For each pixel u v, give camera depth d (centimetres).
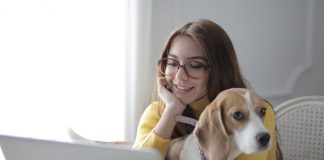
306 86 219
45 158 66
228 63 103
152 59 175
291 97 216
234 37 196
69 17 154
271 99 211
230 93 81
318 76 220
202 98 102
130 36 163
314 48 215
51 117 156
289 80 214
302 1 209
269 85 210
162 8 177
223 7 191
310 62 215
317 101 137
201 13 187
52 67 154
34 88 152
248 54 201
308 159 137
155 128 96
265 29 203
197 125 83
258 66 205
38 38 150
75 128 161
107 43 162
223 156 79
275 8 203
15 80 149
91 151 63
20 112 151
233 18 194
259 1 199
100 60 162
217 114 79
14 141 66
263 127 76
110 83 164
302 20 211
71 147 64
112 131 167
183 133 100
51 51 153
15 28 147
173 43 102
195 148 86
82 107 162
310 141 137
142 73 166
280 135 138
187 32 99
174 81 100
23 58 149
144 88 168
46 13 150
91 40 159
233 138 79
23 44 149
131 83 165
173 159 91
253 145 74
